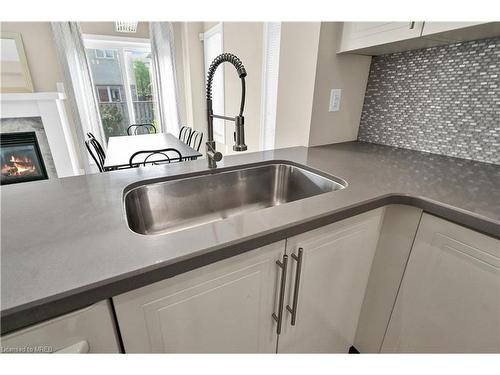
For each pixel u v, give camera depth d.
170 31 4.25
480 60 1.11
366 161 1.22
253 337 0.75
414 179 0.97
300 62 1.46
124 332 0.51
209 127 1.06
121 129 4.61
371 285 1.03
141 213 0.96
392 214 0.91
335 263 0.85
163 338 0.57
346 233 0.83
